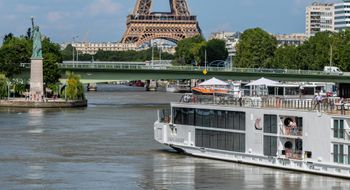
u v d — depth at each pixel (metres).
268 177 90.25
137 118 171.12
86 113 186.75
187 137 107.00
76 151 112.62
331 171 89.44
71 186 86.81
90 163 101.56
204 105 104.12
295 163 93.12
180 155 107.44
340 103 92.44
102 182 88.94
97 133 136.88
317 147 90.62
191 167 97.56
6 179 90.56
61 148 115.88
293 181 87.81
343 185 85.31
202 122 104.56
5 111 191.88
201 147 104.81
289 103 96.50
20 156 107.62
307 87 129.88
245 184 87.00
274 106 97.62
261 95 121.94
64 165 100.12
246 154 98.62
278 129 94.81
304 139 92.06
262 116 96.50
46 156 107.62
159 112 113.44
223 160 102.12
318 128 90.44
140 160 103.56
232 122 100.38
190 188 85.50
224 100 103.69
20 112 188.62
